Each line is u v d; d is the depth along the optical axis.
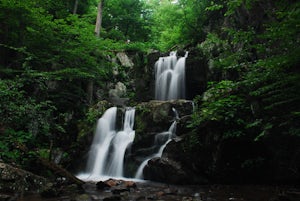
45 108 11.36
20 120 7.95
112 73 16.59
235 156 7.95
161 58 16.28
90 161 10.56
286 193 6.01
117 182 7.61
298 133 6.34
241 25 12.76
